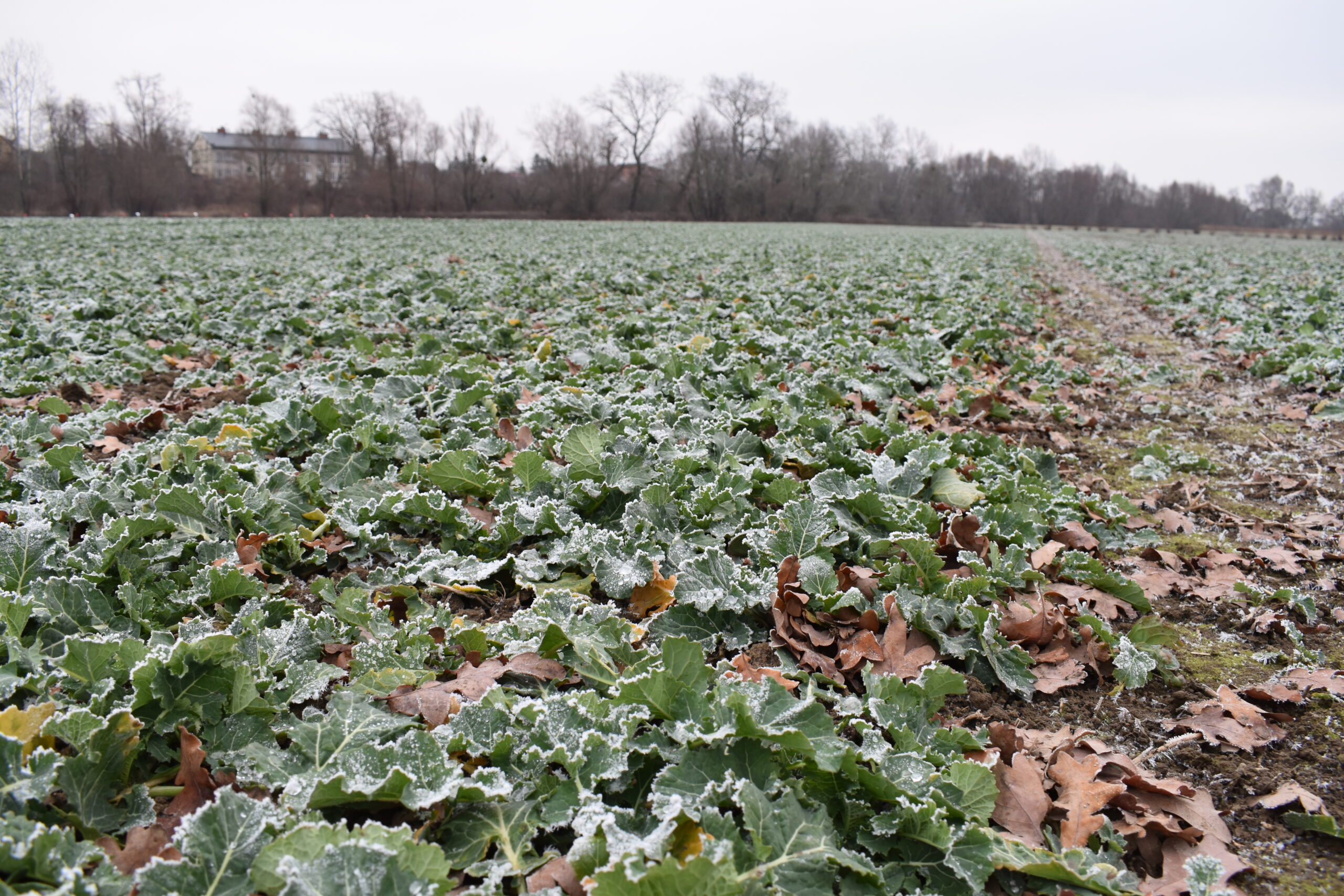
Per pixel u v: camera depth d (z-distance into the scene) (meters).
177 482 4.31
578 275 14.58
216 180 69.50
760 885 1.94
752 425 5.54
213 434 5.02
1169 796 2.58
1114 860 2.35
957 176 103.69
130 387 7.01
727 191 79.19
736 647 3.09
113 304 10.10
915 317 10.35
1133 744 2.88
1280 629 3.62
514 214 71.31
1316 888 2.32
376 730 2.44
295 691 2.65
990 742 2.73
